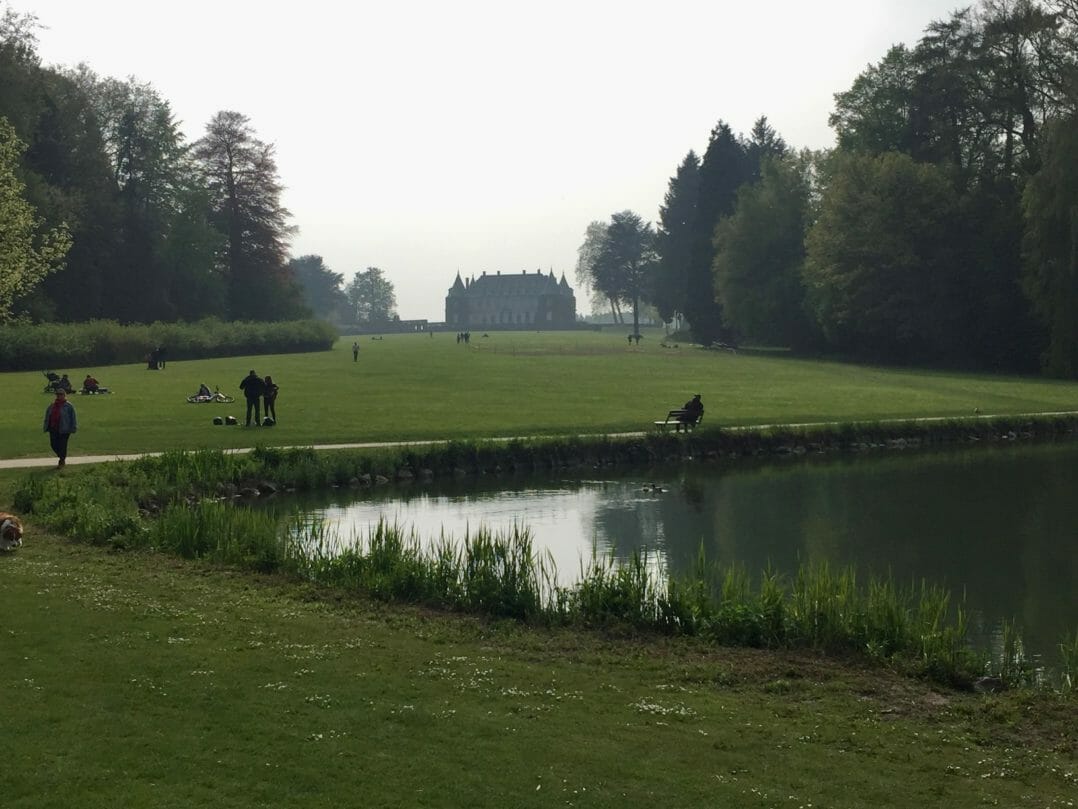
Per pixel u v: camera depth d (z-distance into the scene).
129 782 8.23
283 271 119.00
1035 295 65.94
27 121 78.88
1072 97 64.00
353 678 10.98
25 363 70.31
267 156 115.81
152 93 107.06
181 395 49.62
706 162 115.25
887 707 10.98
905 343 81.06
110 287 98.25
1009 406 49.06
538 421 40.62
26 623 12.63
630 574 15.51
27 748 8.80
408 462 32.47
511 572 15.50
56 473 26.25
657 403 48.53
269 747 9.02
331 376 65.88
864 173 78.62
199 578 16.06
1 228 42.97
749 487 31.58
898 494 30.31
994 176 77.25
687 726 10.02
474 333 197.62
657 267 147.62
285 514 25.62
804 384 60.81
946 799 8.48
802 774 8.91
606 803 8.14
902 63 83.12
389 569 16.28
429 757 8.91
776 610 14.00
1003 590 19.62
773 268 96.06
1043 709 10.88
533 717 10.05
